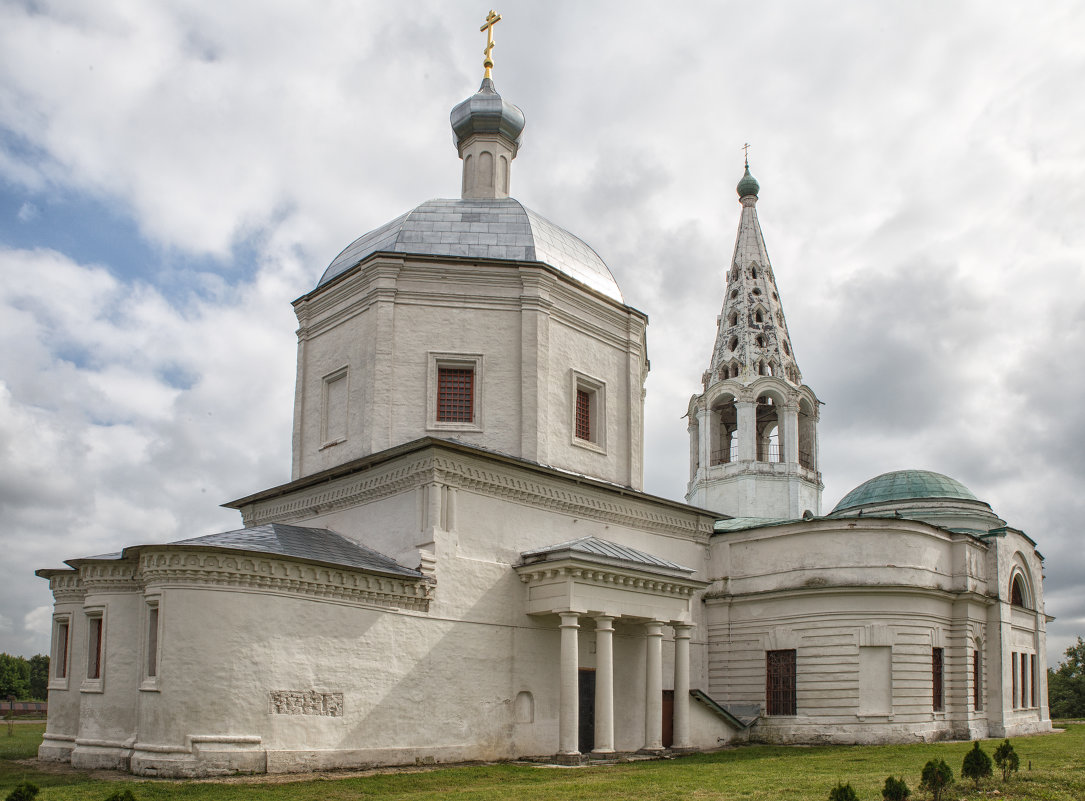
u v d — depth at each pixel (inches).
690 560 1381.6
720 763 1009.5
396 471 1082.7
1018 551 1562.5
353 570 942.4
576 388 1267.2
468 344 1195.9
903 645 1273.4
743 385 1839.3
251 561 887.7
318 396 1267.2
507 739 1050.1
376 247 1274.6
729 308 1987.0
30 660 3799.2
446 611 1024.2
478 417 1177.4
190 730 844.6
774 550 1358.3
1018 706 1526.8
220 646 865.5
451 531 1048.8
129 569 999.6
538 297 1217.4
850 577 1291.8
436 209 1311.5
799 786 783.7
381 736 941.8
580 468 1236.5
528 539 1133.7
